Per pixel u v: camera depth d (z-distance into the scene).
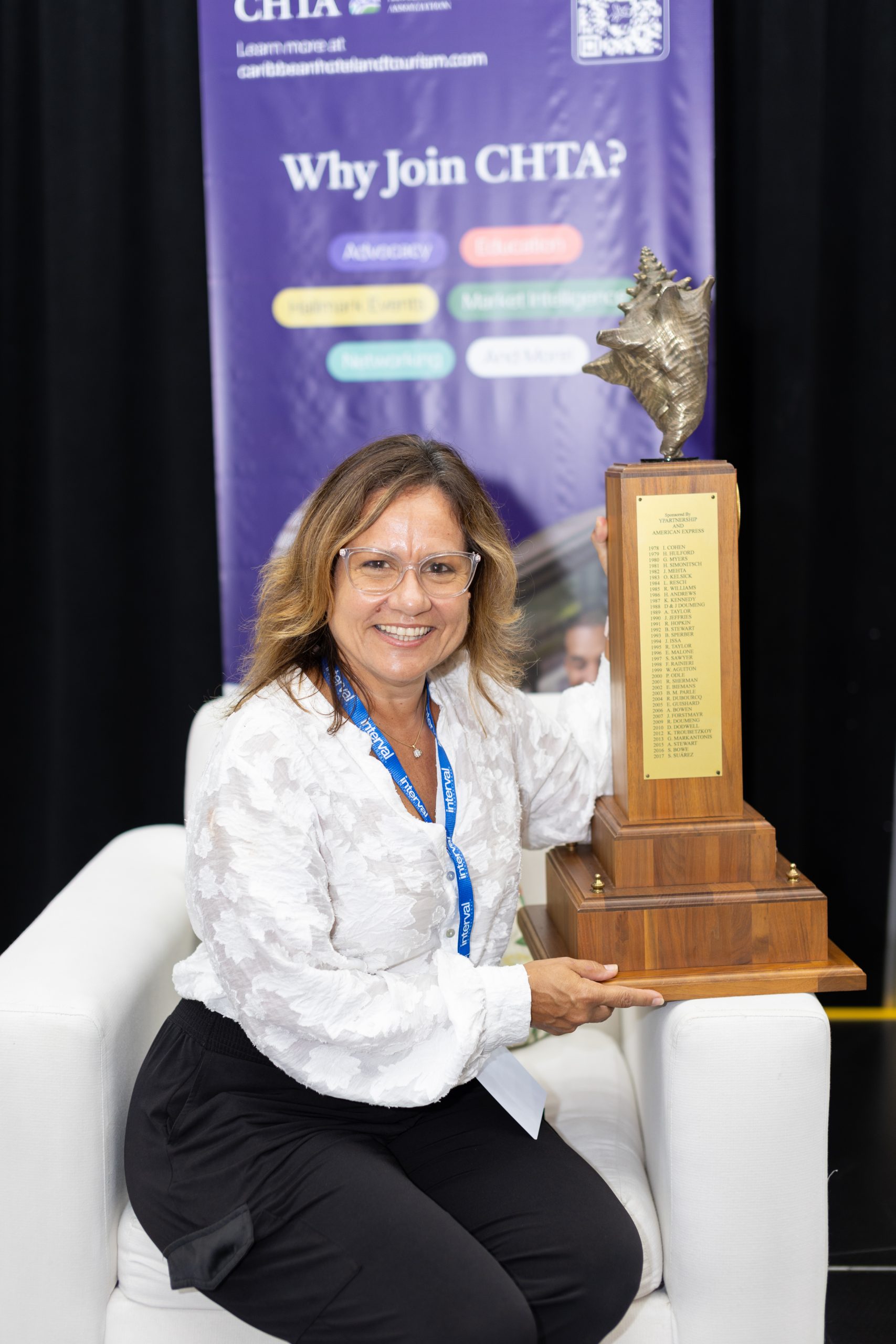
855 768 2.95
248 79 2.47
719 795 1.62
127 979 1.65
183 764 3.04
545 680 2.65
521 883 2.12
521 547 2.61
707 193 2.46
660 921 1.57
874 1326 1.95
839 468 2.85
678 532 1.58
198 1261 1.38
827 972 1.56
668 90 2.43
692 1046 1.51
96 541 2.93
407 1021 1.42
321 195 2.51
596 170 2.47
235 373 2.58
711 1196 1.52
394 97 2.46
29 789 3.08
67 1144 1.52
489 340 2.55
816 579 2.89
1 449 2.92
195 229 2.83
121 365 2.88
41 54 2.75
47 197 2.80
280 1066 1.44
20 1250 1.54
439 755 1.59
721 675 1.60
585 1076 1.90
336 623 1.51
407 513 1.47
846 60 2.69
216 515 2.94
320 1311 1.36
